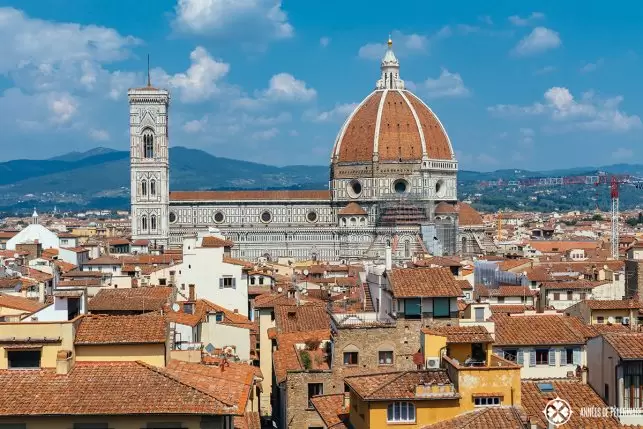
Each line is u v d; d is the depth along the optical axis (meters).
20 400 57.19
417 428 61.28
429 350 70.88
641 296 143.50
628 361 62.38
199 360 74.81
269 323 118.00
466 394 61.62
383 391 61.78
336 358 82.25
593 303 106.50
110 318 67.12
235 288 147.38
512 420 58.22
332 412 74.12
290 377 82.62
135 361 63.44
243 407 58.25
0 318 87.19
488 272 180.50
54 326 63.50
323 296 152.75
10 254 199.38
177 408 56.53
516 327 83.38
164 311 93.88
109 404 56.91
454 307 82.00
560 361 80.94
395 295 81.88
